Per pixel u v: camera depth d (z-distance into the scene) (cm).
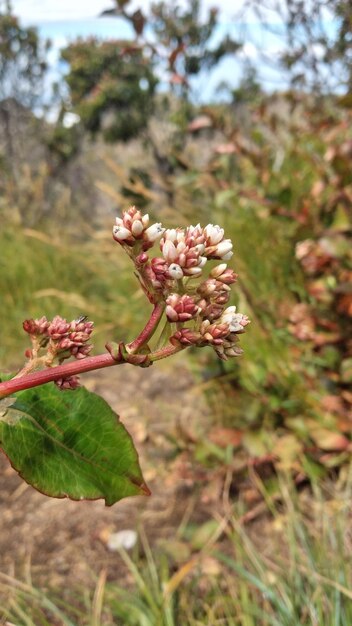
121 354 9
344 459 25
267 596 20
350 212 26
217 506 26
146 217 10
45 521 26
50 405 11
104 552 24
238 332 10
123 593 21
